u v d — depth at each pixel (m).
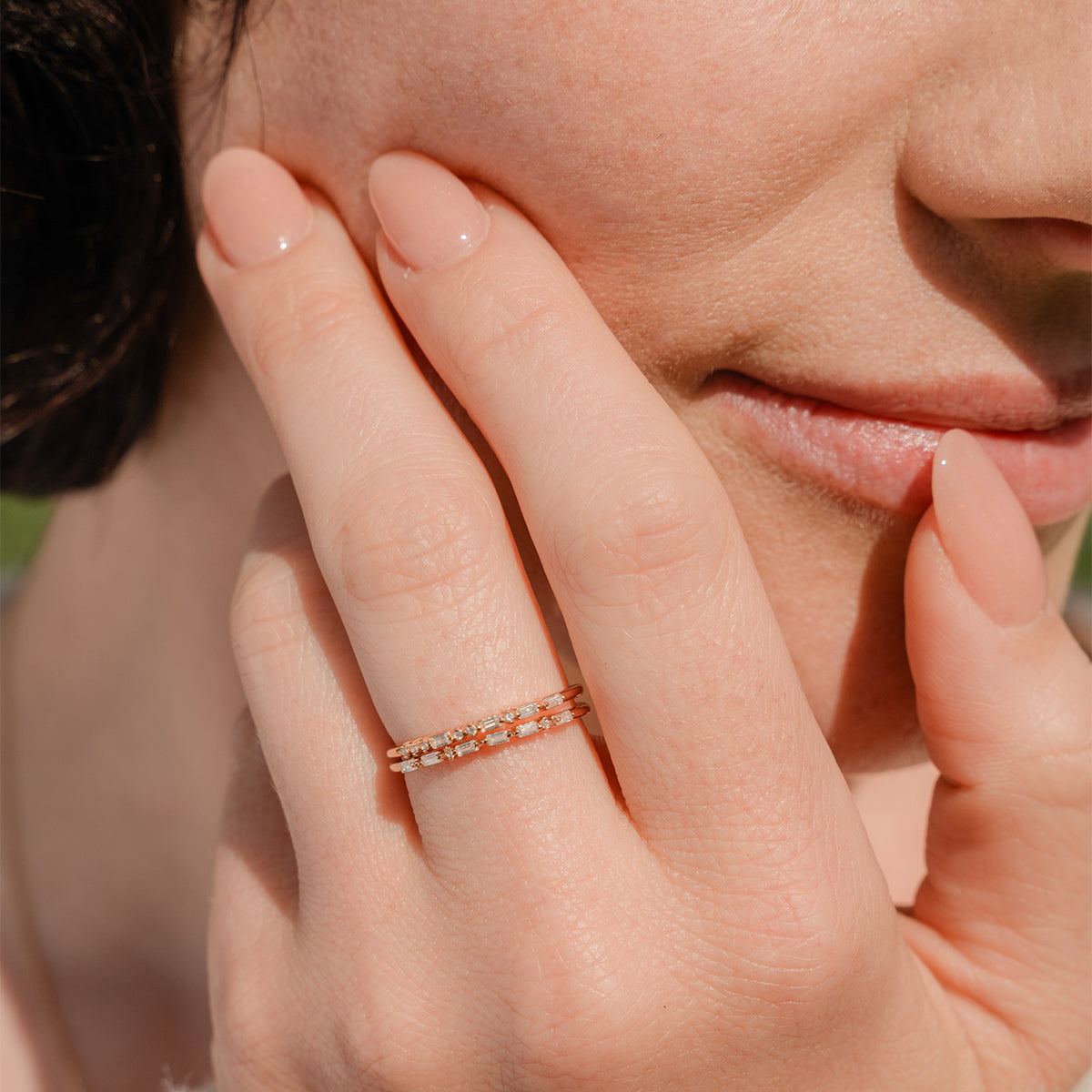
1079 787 0.28
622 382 0.26
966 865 0.29
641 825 0.27
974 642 0.28
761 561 0.28
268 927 0.28
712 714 0.26
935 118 0.26
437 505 0.26
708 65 0.26
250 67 0.27
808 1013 0.26
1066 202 0.25
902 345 0.27
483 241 0.27
